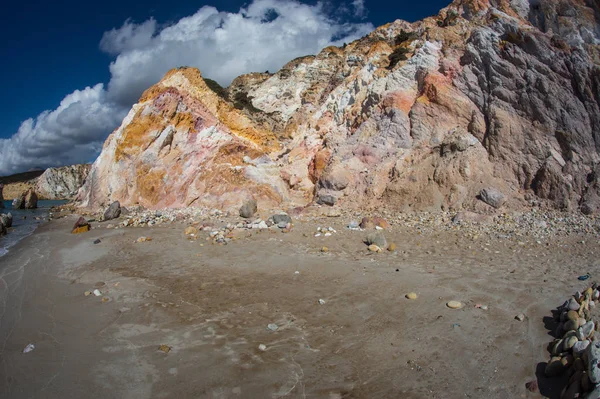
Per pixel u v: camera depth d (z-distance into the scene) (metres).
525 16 17.33
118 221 15.78
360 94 19.77
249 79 33.91
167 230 13.21
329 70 29.00
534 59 14.51
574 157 13.09
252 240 11.19
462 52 16.88
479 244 10.07
